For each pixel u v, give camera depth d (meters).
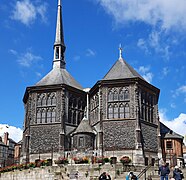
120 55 71.19
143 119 62.22
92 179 43.50
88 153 59.84
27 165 50.72
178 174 30.05
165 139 68.12
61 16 82.44
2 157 101.00
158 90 67.00
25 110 72.56
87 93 70.44
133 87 62.53
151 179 40.19
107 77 66.12
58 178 45.56
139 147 58.25
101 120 62.06
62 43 78.38
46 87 66.69
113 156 59.22
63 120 64.19
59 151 61.78
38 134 64.25
